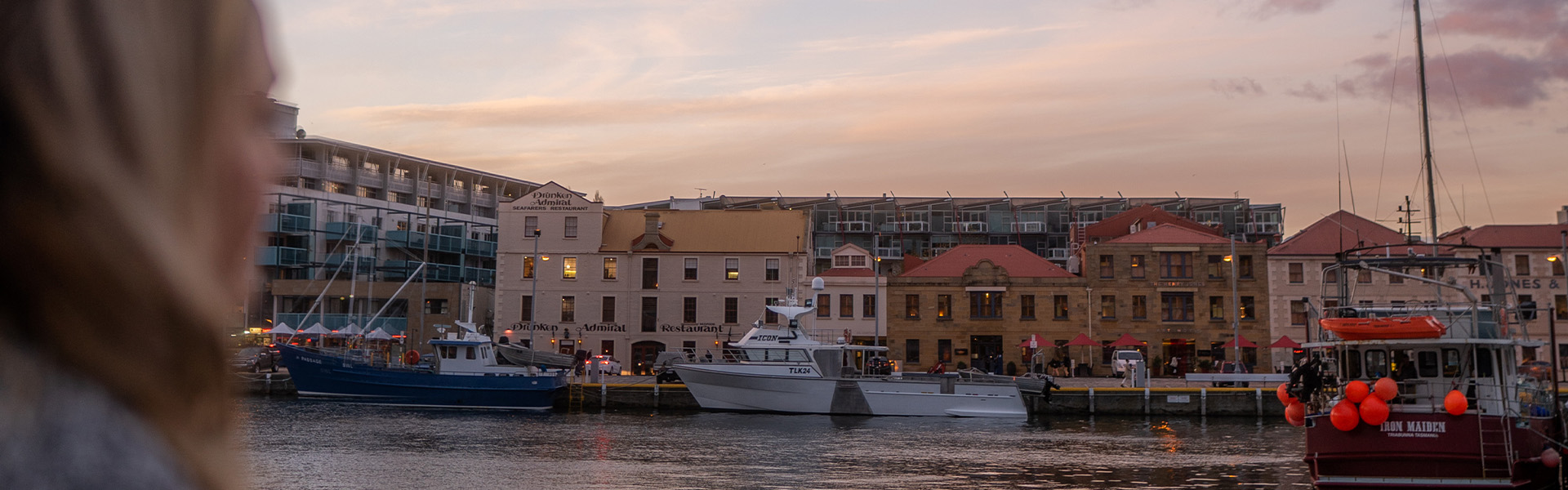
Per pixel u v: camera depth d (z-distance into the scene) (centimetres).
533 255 6988
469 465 2809
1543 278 7056
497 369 5056
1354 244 7131
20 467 55
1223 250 7131
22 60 58
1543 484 2300
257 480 2467
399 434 3575
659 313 6975
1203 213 11562
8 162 57
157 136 61
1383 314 2439
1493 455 2097
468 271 8681
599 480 2555
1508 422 2106
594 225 7050
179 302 61
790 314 4822
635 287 6994
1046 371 6931
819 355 4759
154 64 62
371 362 5244
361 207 8625
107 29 60
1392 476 2139
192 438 62
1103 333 7050
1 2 58
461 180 10462
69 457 57
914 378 4838
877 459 3042
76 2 60
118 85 60
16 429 56
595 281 7000
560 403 5075
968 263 7288
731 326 6938
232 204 65
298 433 3547
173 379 61
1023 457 3136
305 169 8606
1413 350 2273
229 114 65
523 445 3316
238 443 67
